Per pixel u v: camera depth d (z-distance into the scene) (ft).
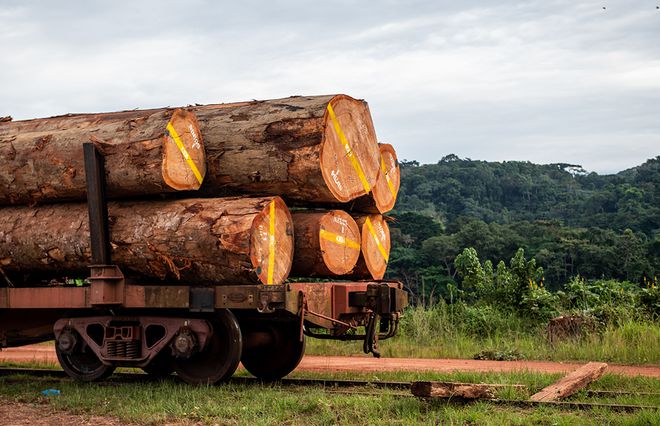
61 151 29.78
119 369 38.29
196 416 23.85
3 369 37.55
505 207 449.48
